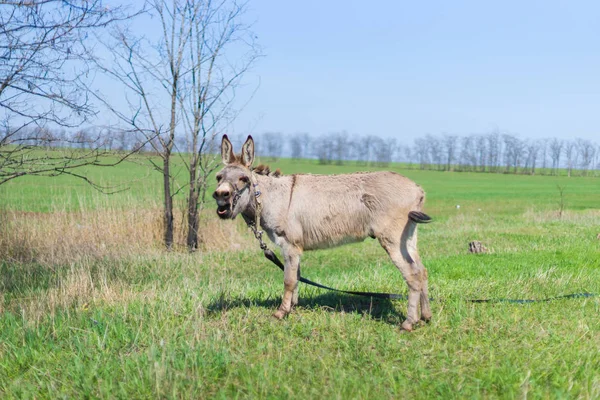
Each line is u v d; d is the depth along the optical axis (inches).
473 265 372.8
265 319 245.0
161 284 352.2
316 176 245.4
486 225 746.2
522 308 254.1
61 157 267.0
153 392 170.9
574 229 603.8
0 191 789.2
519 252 442.6
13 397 175.9
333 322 233.0
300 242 242.8
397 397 164.7
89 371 188.5
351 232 237.6
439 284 308.8
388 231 228.5
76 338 221.0
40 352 213.3
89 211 560.1
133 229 519.2
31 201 781.3
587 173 5255.9
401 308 262.5
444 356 195.8
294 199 239.8
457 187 2396.7
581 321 228.5
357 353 199.5
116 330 228.7
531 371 176.4
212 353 198.4
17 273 383.2
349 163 6023.6
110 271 383.6
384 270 379.2
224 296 290.2
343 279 351.3
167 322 242.5
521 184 2751.0
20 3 230.8
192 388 172.9
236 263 452.4
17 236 470.9
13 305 292.5
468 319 238.1
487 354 196.7
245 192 235.0
